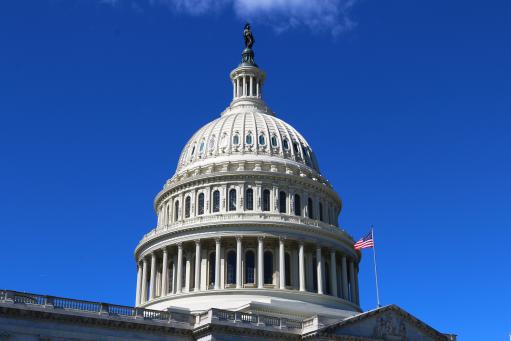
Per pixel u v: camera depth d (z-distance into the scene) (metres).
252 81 131.75
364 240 98.25
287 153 116.50
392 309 82.94
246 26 138.88
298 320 81.19
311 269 105.44
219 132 117.31
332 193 116.75
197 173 111.69
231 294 97.44
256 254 103.12
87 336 69.69
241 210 106.06
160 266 108.62
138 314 73.69
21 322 66.94
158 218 117.25
